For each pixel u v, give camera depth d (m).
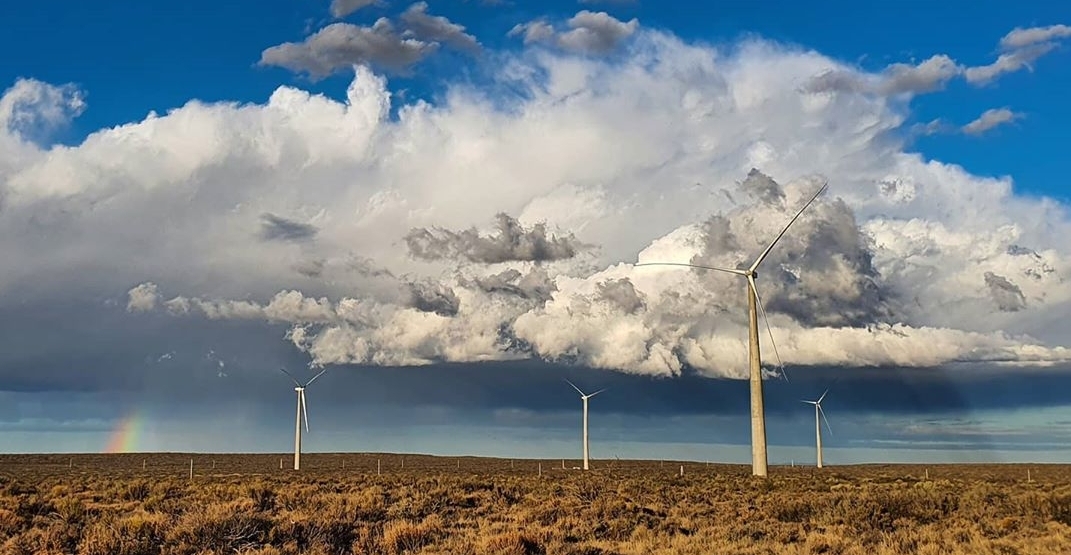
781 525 33.12
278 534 28.12
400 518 33.72
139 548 26.61
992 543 28.14
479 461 184.25
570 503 41.84
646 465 156.50
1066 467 139.75
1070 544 28.33
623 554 27.05
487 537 28.08
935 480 71.06
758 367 61.56
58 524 32.12
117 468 119.94
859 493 44.88
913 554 26.78
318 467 133.75
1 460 144.38
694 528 32.91
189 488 51.34
